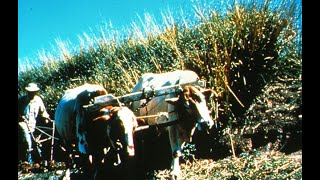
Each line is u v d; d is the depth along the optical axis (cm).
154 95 516
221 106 641
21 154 848
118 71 855
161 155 616
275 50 676
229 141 601
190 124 513
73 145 589
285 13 689
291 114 595
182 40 768
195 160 589
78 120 525
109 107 500
